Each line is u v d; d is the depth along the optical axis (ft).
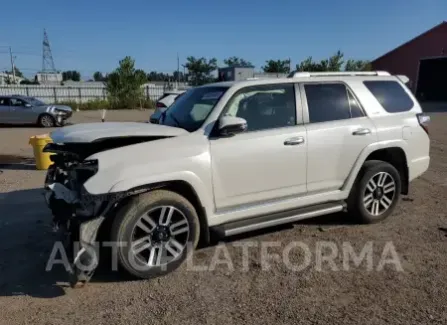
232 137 12.86
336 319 9.71
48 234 15.39
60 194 11.83
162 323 9.67
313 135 14.21
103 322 9.74
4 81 217.15
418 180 23.04
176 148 11.98
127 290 11.25
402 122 16.39
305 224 16.15
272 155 13.38
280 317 9.84
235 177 12.87
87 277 11.09
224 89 13.70
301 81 14.66
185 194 12.71
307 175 14.28
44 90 114.42
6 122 60.39
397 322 9.57
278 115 13.92
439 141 39.45
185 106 14.76
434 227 15.70
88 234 10.91
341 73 16.06
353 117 15.42
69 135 12.17
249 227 13.20
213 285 11.46
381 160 16.76
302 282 11.55
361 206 15.67
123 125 13.33
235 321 9.70
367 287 11.22
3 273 12.30
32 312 10.20
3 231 15.72
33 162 30.63
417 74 125.08
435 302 10.42
